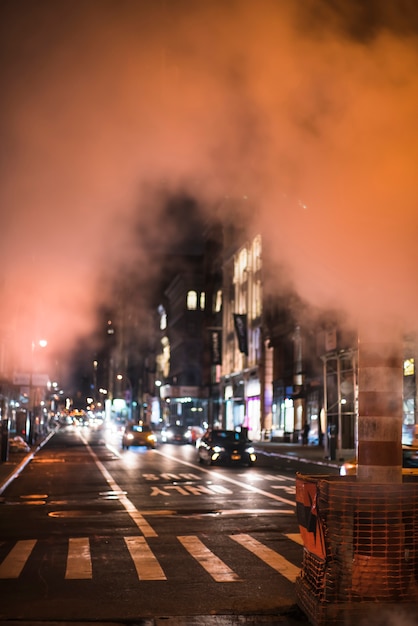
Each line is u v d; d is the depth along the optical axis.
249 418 62.41
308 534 6.90
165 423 99.62
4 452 29.03
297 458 34.28
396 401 7.04
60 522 13.33
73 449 43.91
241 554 10.14
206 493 18.41
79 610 7.16
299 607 7.13
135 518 13.82
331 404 34.47
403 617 6.10
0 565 9.35
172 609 7.20
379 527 6.32
